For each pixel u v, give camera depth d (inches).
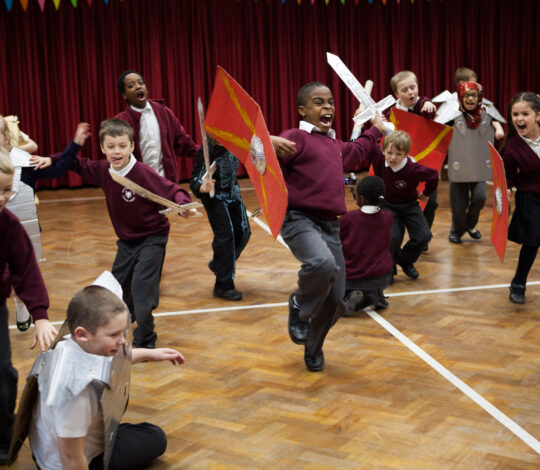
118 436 93.4
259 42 379.6
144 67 365.4
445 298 173.2
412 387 122.1
